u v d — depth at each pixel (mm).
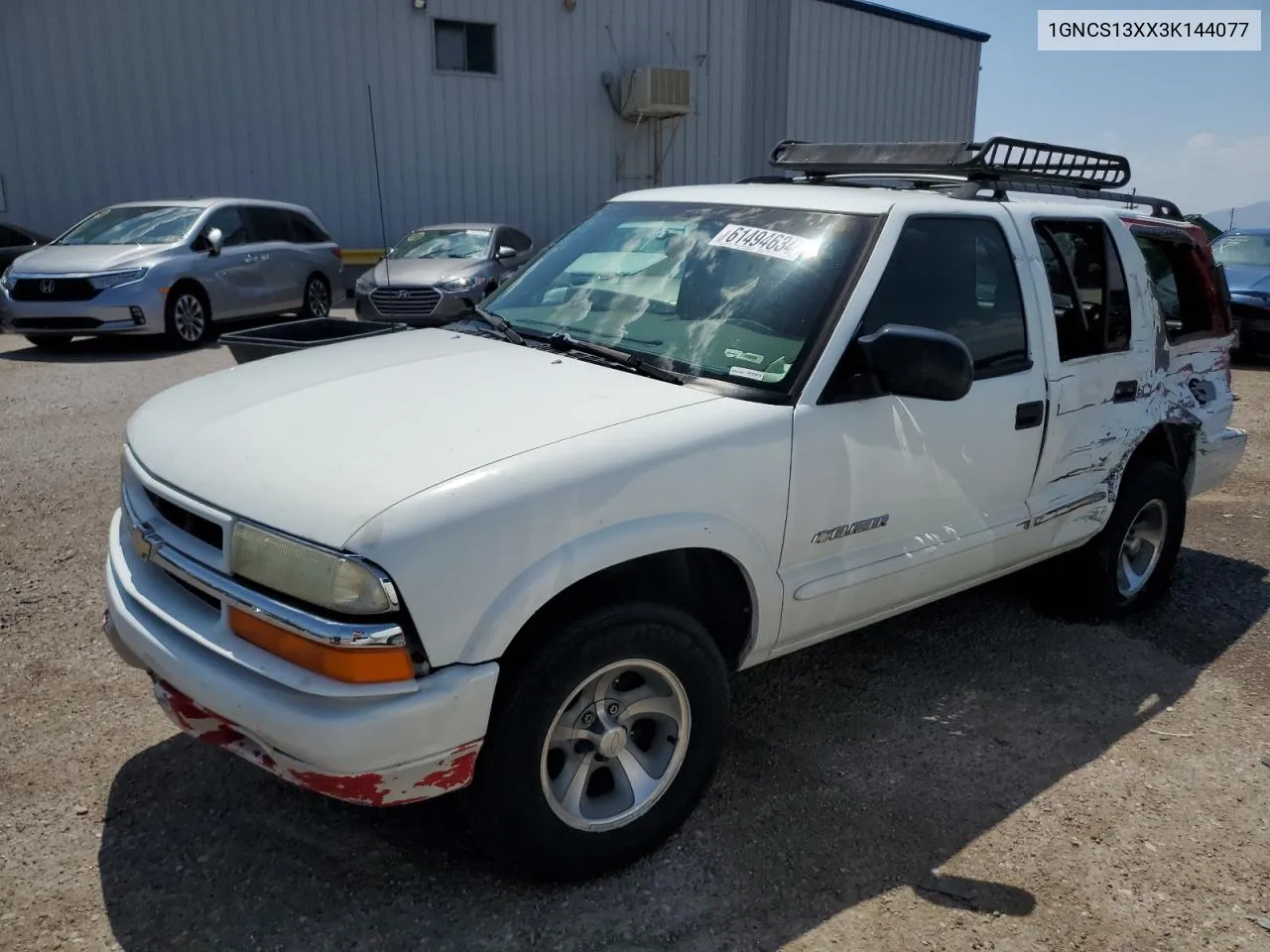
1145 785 3439
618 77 19703
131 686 3764
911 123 23609
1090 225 4227
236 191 16953
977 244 3717
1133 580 4777
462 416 2803
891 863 2980
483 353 3408
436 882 2799
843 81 22234
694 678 2869
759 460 2930
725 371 3150
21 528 5348
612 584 2873
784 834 3084
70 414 8125
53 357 10836
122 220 12086
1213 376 4980
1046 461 3918
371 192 17922
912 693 4000
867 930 2699
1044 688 4086
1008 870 2975
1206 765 3586
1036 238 3943
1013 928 2736
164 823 3002
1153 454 4832
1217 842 3150
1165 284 4898
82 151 15984
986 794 3350
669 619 2781
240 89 16656
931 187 4094
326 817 3059
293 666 2373
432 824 3043
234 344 4480
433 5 17719
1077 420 4031
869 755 3549
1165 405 4543
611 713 2814
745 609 3104
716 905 2766
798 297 3283
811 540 3133
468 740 2441
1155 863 3039
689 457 2777
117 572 2887
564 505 2529
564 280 3902
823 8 21469
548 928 2648
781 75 21328
